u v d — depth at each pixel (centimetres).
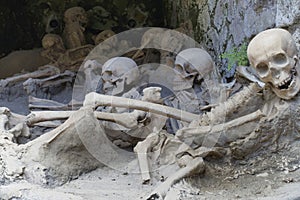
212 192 169
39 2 436
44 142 184
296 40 211
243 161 191
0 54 427
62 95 330
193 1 351
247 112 198
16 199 165
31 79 326
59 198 162
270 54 183
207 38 321
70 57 372
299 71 189
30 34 437
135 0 447
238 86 227
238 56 246
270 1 232
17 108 307
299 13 208
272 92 195
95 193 170
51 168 182
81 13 406
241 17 263
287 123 191
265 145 192
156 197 162
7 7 425
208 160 190
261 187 172
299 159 188
